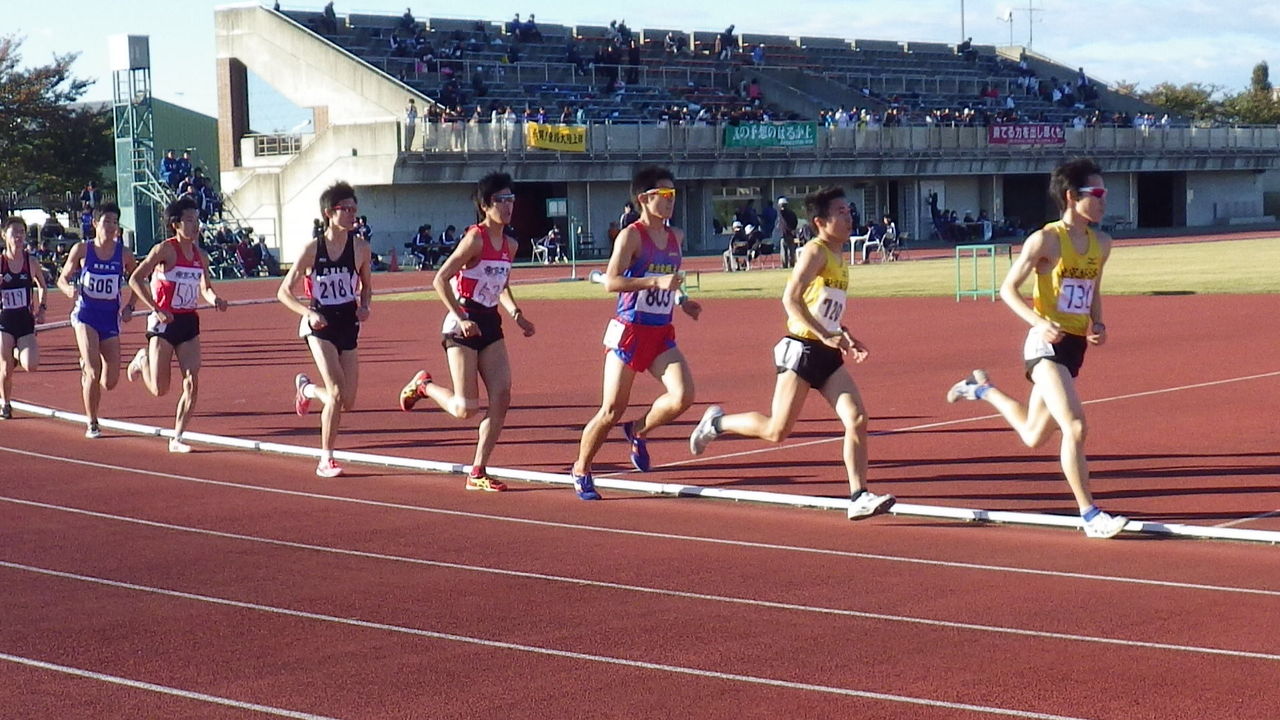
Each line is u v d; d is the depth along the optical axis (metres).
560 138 47.81
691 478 9.31
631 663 5.45
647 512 8.34
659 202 8.07
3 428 12.29
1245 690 4.91
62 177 55.34
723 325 21.62
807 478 9.23
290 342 21.03
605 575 6.84
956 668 5.27
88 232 41.38
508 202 8.68
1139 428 10.62
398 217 47.91
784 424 7.99
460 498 8.85
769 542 7.47
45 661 5.62
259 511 8.55
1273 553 6.95
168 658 5.63
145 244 45.59
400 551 7.44
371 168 46.16
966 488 8.77
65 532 8.05
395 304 29.09
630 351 8.41
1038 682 5.07
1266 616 5.82
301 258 9.38
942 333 19.05
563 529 7.91
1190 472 8.96
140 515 8.48
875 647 5.57
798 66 63.19
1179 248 42.78
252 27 53.44
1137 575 6.58
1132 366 14.42
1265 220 68.56
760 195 54.34
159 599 6.55
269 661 5.56
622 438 11.12
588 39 59.91
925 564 6.92
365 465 10.16
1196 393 12.32
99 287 11.49
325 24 54.00
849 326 20.45
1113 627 5.73
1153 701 4.83
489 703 5.02
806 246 7.69
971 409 11.93
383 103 49.50
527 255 50.50
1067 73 72.25
